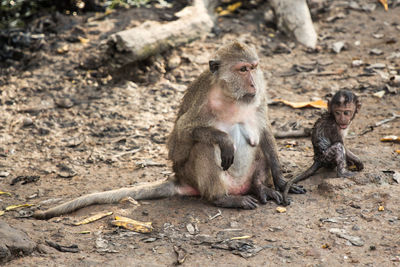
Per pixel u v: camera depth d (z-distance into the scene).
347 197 7.89
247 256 6.56
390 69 13.80
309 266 6.28
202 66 14.22
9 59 14.47
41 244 6.85
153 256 6.68
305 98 12.80
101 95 13.03
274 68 14.33
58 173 9.87
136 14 16.33
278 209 7.80
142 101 12.76
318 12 17.00
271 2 15.99
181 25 14.80
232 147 7.83
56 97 12.98
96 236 7.25
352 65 14.15
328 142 8.58
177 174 8.66
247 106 8.02
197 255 6.68
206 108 8.02
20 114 12.31
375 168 8.78
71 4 17.17
